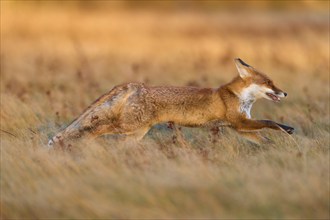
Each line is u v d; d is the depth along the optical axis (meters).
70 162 15.66
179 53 45.19
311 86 29.02
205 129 20.02
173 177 14.56
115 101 17.95
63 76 32.59
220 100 18.38
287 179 14.48
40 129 20.39
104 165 15.64
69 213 13.44
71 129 17.98
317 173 15.00
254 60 40.44
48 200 13.80
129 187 14.07
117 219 13.18
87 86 28.77
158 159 16.30
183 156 16.48
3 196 14.20
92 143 17.22
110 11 90.25
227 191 13.86
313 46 46.91
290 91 27.73
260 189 13.84
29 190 14.38
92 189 14.07
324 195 13.69
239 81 18.47
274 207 13.35
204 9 101.44
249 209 13.32
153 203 13.53
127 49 49.41
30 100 24.33
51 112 22.83
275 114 23.48
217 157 16.78
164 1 101.88
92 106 18.11
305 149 17.31
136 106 17.84
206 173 14.80
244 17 82.69
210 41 53.53
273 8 98.25
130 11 93.56
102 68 37.31
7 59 41.00
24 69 35.88
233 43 50.72
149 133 19.97
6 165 15.56
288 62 38.19
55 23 69.62
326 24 68.38
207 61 39.66
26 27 65.50
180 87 18.38
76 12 83.56
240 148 18.38
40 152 16.44
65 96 25.84
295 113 23.16
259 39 54.97
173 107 18.14
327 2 87.12
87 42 53.31
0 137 19.02
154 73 34.94
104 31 64.31
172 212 13.27
